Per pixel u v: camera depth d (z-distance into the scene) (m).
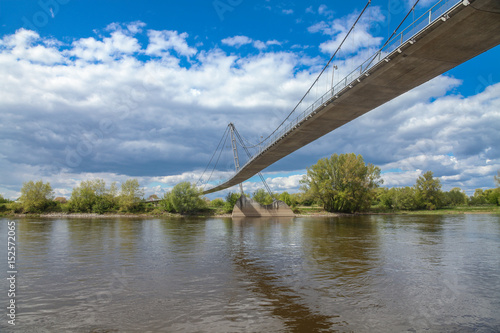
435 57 21.88
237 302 12.70
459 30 18.67
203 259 21.92
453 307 12.24
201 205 88.25
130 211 88.62
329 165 89.12
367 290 14.41
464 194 122.00
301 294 13.79
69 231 42.12
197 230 44.41
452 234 37.56
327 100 31.58
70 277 16.80
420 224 53.72
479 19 17.55
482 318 11.21
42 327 10.36
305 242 30.98
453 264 20.06
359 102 30.66
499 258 22.05
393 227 48.06
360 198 88.94
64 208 87.75
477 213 91.50
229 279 16.36
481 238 33.56
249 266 19.55
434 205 103.31
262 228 47.53
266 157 59.88
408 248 26.70
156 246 28.23
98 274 17.47
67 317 11.17
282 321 10.81
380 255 23.33
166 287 14.86
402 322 10.80
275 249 26.47
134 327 10.31
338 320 10.92
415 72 24.20
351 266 19.48
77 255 23.44
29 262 20.81
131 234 38.56
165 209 89.75
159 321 10.79
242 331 10.01
